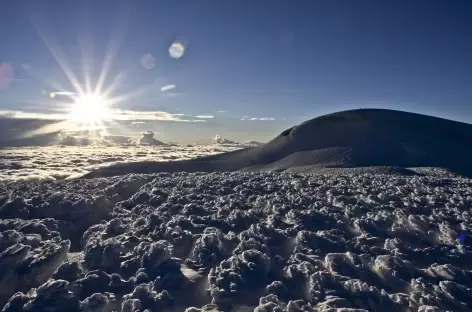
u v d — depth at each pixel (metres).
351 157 41.88
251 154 49.72
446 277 6.18
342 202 11.32
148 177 18.77
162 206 11.24
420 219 8.98
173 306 5.33
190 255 7.20
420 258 7.10
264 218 9.95
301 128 52.72
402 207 10.95
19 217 10.62
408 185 15.51
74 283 5.86
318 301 5.36
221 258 7.03
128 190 15.19
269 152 48.88
